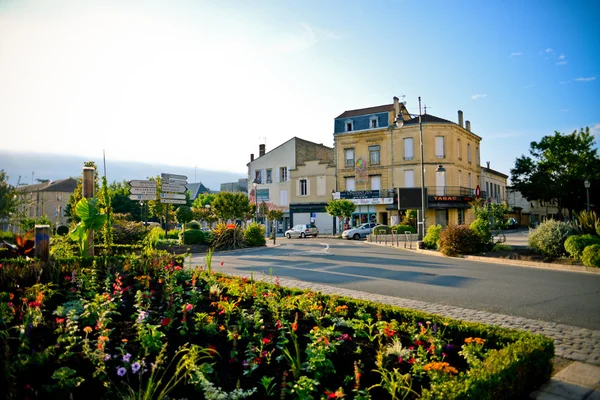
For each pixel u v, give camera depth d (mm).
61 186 61531
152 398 3264
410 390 3322
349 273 12055
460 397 3057
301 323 5340
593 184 40750
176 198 23438
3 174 16469
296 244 26984
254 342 4453
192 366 3439
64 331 4258
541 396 3877
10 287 6371
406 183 38781
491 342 4699
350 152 42250
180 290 6453
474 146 45000
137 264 8469
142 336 4109
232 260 16094
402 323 5152
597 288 9469
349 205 37594
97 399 3229
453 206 37250
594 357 4887
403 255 18297
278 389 3516
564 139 42562
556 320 6598
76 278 6523
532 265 13891
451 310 7176
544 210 66500
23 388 3180
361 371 3691
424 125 37844
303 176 45188
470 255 16469
